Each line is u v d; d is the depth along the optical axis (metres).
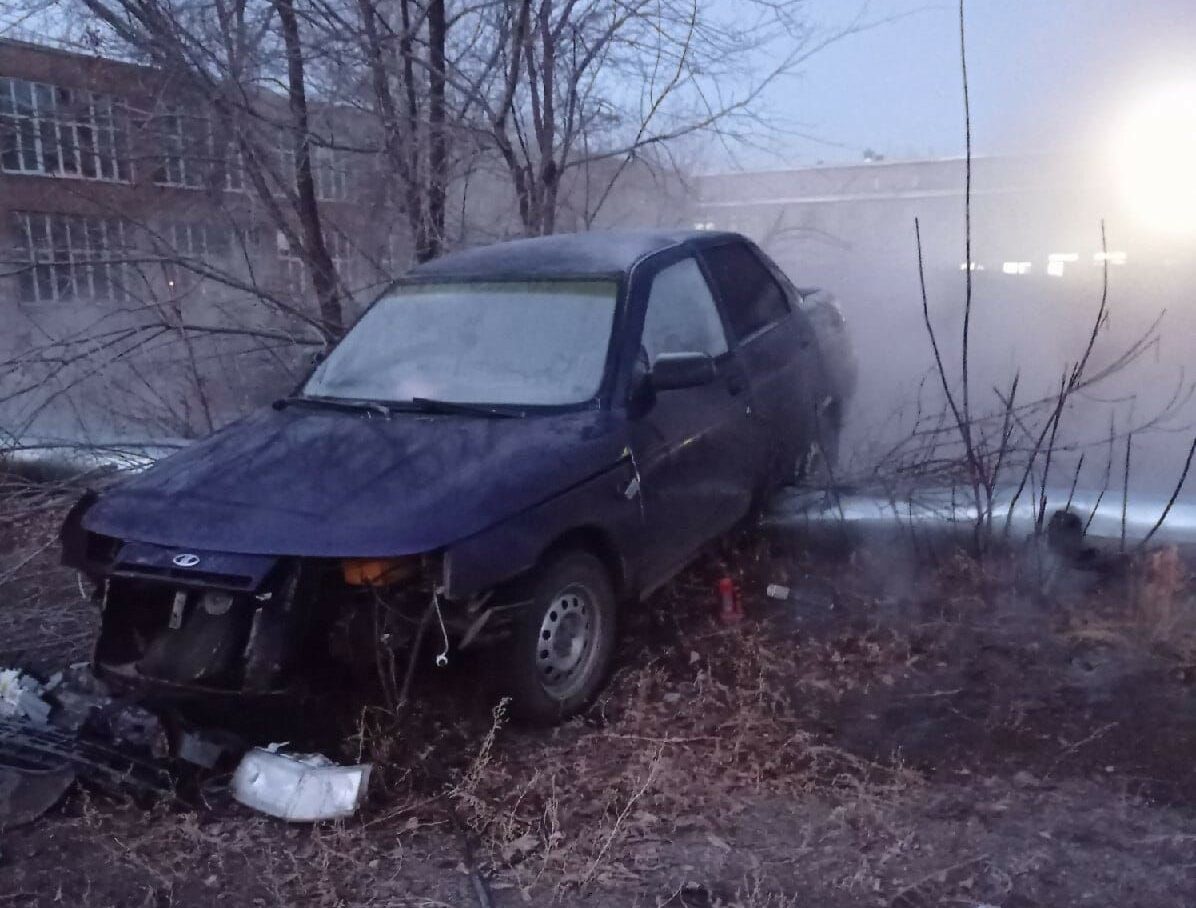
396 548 3.62
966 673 4.49
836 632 4.94
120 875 3.31
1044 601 5.06
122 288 7.74
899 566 5.60
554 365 4.74
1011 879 3.17
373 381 4.95
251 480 4.06
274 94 7.61
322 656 3.82
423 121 7.66
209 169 7.77
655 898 3.16
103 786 3.69
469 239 8.24
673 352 4.99
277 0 7.10
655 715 4.27
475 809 3.62
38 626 5.23
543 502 4.01
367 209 8.17
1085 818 3.48
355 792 3.59
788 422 5.90
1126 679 4.35
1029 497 5.75
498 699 4.05
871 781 3.76
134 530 3.90
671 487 4.77
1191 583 5.04
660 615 5.14
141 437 7.32
